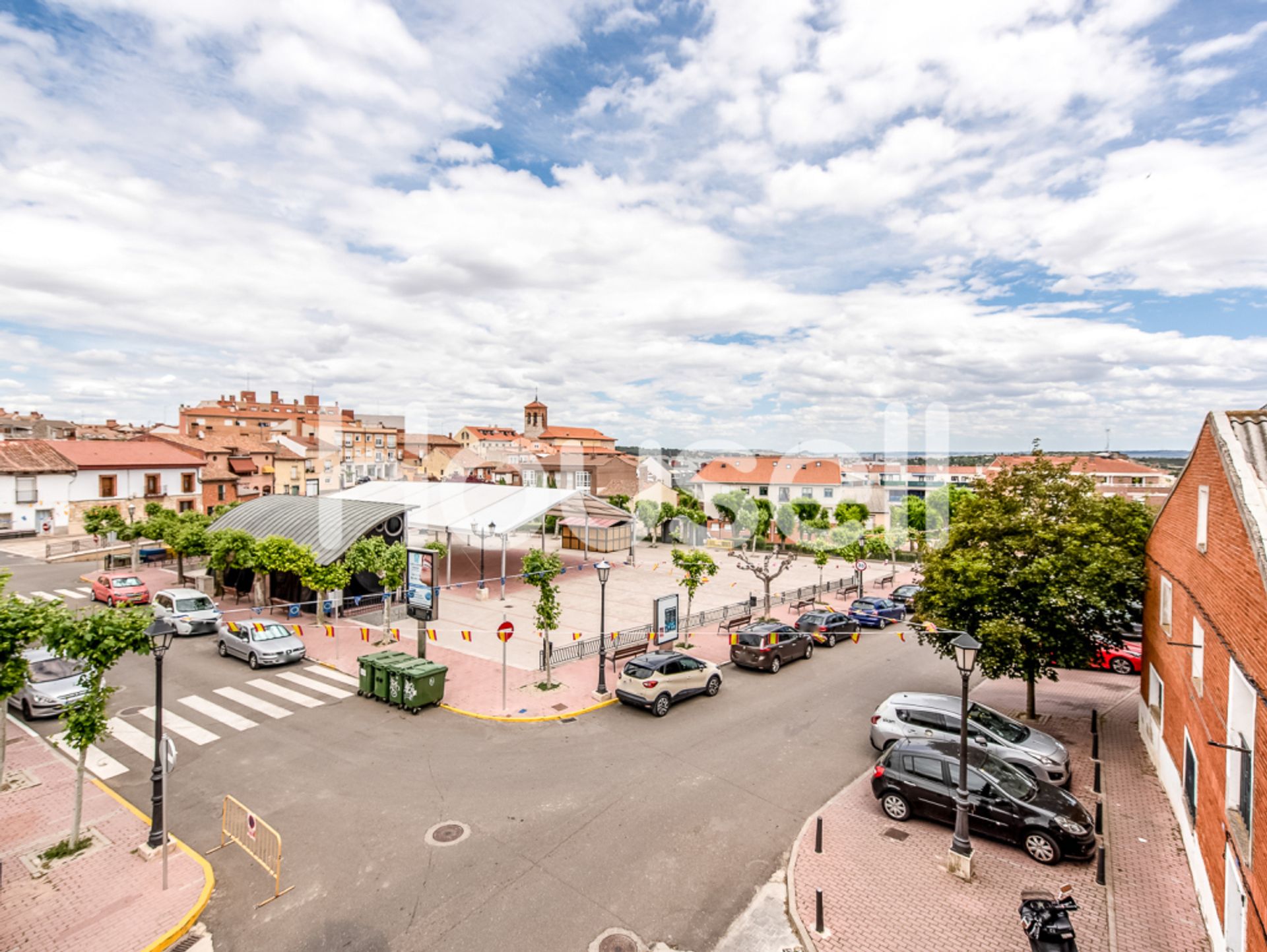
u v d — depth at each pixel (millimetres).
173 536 30344
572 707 17484
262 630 21219
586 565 42438
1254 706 7402
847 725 16594
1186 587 11438
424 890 9781
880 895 9758
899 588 32312
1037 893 8375
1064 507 16672
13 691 10758
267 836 10984
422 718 16609
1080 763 14367
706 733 15922
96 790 12820
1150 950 8680
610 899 9617
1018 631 14367
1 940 8648
